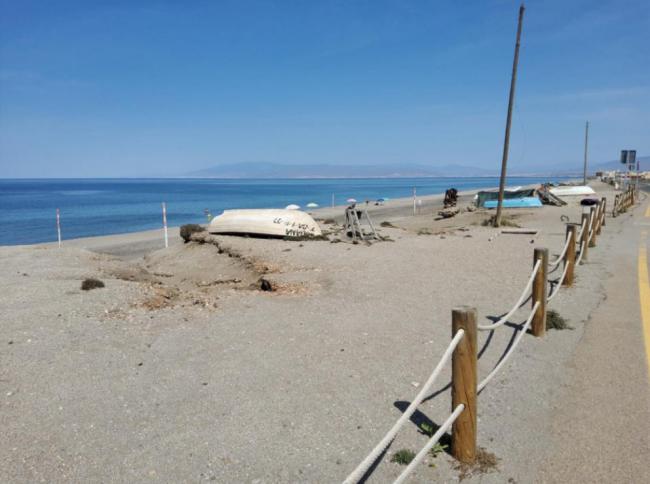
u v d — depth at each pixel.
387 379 5.24
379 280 10.03
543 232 19.08
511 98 21.62
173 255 17.25
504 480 3.59
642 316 7.48
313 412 4.54
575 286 9.45
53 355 5.88
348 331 6.78
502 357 5.90
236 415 4.48
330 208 50.34
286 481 3.56
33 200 93.00
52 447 3.98
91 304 8.09
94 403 4.71
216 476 3.62
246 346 6.23
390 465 3.76
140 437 4.13
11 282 9.81
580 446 4.01
